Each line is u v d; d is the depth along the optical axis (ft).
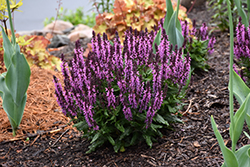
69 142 8.35
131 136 7.86
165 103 7.43
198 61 11.87
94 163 7.30
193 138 7.95
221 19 16.52
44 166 7.32
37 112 9.88
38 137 8.64
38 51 13.46
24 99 8.55
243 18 10.97
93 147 7.46
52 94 11.09
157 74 6.81
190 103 9.93
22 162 7.52
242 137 7.73
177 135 8.17
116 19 14.44
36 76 12.32
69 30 26.66
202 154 7.23
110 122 7.32
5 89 8.20
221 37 16.07
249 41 8.94
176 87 7.63
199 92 10.59
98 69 6.93
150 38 8.12
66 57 17.03
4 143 8.35
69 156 7.68
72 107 7.09
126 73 6.70
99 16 14.98
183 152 7.38
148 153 7.47
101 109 6.88
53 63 14.03
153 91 7.00
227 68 12.20
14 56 7.95
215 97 10.05
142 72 7.41
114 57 7.18
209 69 12.34
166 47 7.36
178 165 6.91
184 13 15.29
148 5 14.96
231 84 4.96
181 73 7.38
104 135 7.41
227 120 8.68
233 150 5.14
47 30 25.43
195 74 11.98
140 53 7.43
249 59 9.12
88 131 7.79
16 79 8.06
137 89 6.68
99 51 7.11
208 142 7.69
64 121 9.50
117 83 6.75
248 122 5.95
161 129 8.51
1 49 12.00
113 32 14.62
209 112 9.28
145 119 7.02
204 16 21.11
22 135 8.71
